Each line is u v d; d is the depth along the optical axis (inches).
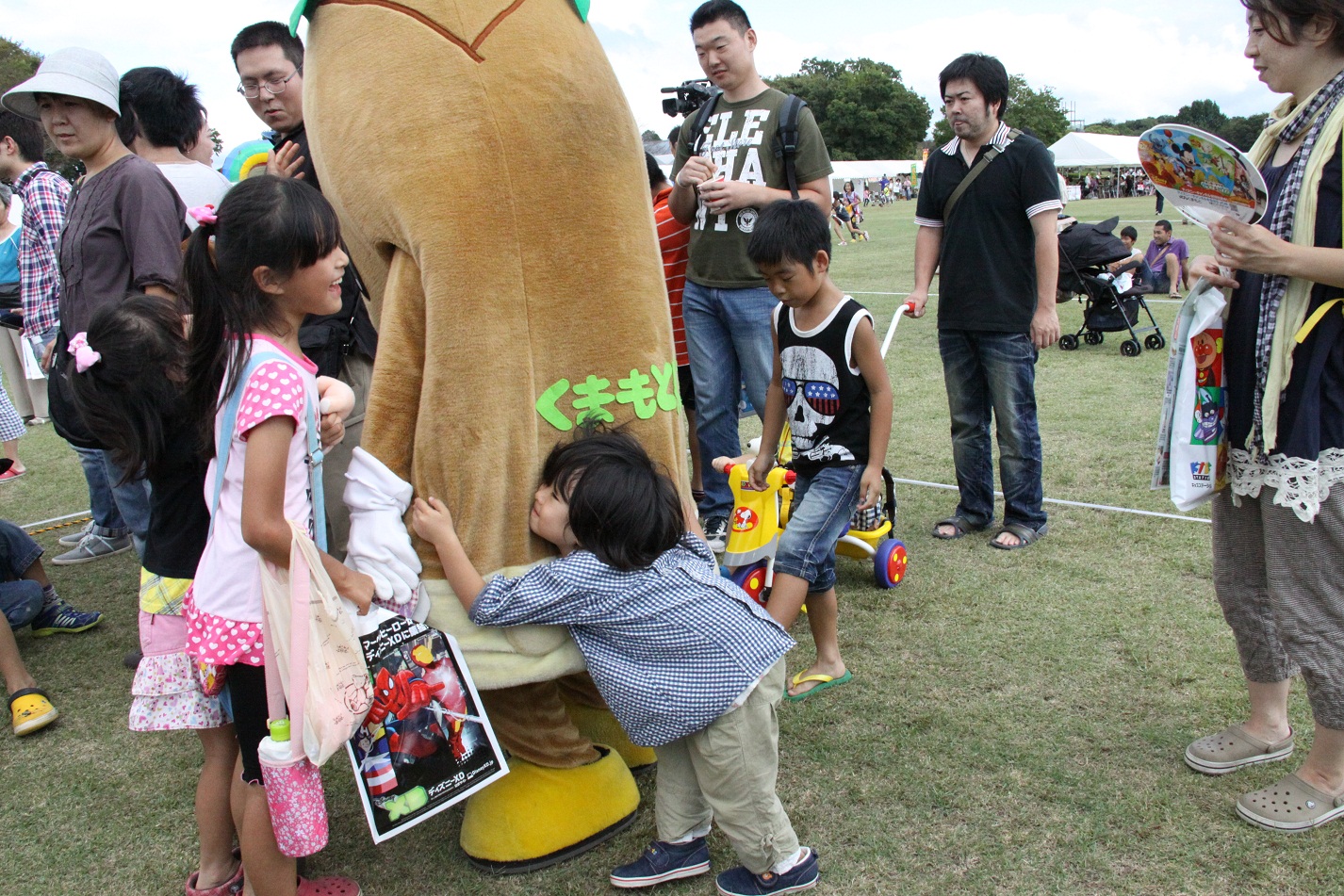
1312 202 90.0
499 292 87.2
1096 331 369.7
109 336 88.7
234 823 96.7
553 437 93.1
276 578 78.7
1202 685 124.5
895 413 273.3
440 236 84.9
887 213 1681.8
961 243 170.4
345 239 94.7
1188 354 97.7
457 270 85.4
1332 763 97.3
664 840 94.1
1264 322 93.7
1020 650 136.3
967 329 171.6
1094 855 94.6
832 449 126.6
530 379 90.3
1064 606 149.2
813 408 127.0
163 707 92.5
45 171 184.1
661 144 273.0
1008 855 95.1
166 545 93.4
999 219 166.7
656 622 86.9
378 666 83.4
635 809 104.9
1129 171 2281.0
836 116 3376.0
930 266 183.9
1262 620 104.8
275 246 76.9
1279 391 92.5
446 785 86.0
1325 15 86.4
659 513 87.4
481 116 85.3
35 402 323.6
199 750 125.0
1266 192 86.9
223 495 82.0
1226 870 91.9
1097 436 240.5
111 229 134.3
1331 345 90.4
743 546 141.9
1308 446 91.2
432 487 89.2
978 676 129.9
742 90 171.5
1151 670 128.8
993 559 169.8
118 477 153.1
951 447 239.3
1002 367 171.0
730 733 87.4
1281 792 98.8
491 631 90.0
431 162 84.6
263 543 77.0
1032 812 101.6
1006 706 122.3
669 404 99.3
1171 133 91.8
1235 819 99.3
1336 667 94.3
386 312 89.7
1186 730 115.1
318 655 76.2
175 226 135.3
